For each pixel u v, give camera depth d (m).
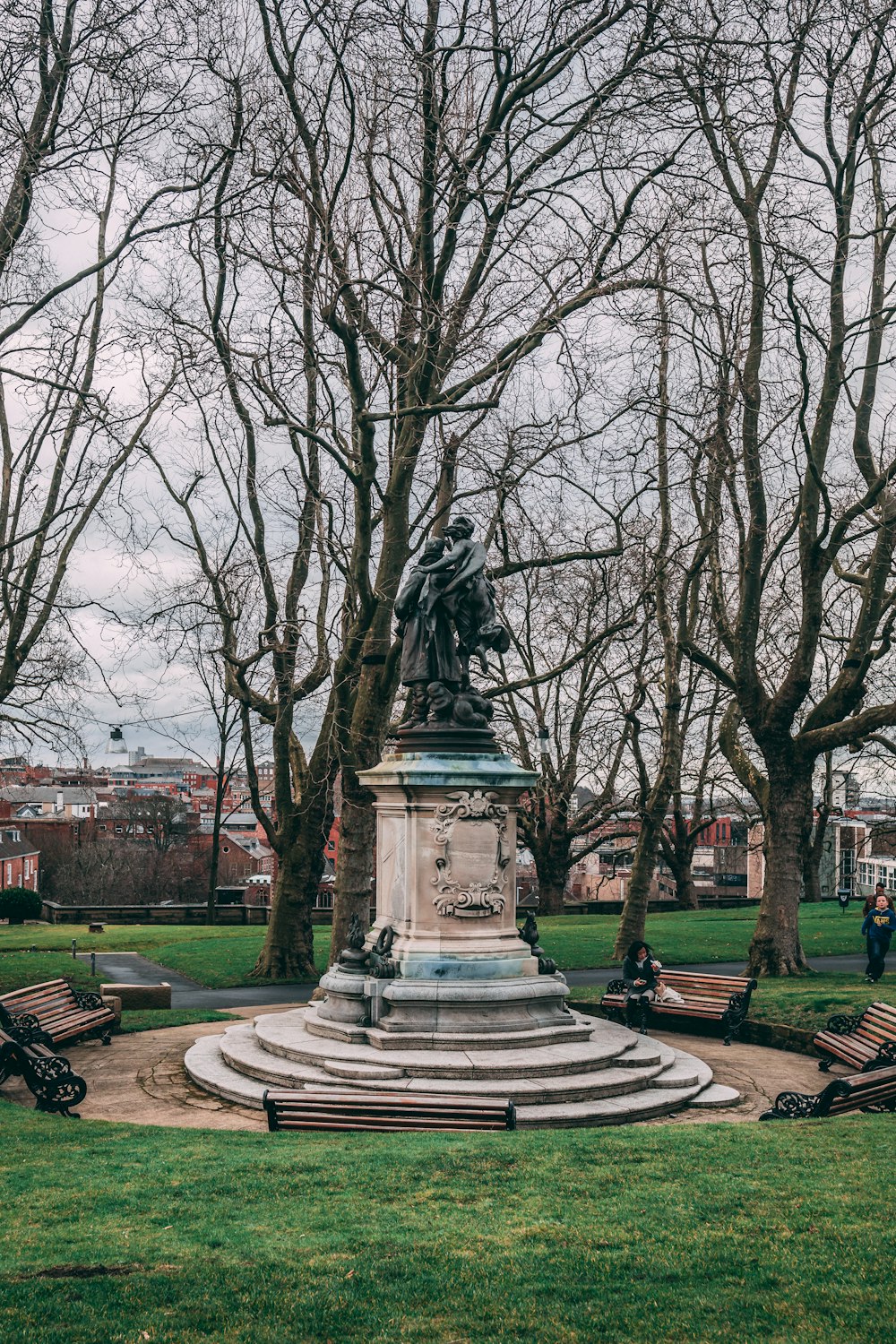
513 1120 11.85
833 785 49.09
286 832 29.62
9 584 24.72
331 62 21.61
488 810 16.23
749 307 26.28
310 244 21.14
